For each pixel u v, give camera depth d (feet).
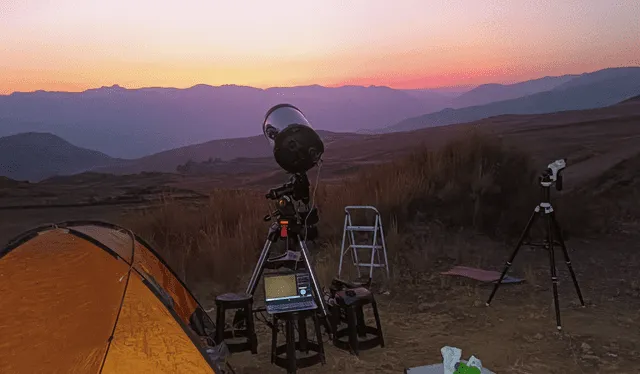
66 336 13.61
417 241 38.19
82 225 17.92
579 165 84.74
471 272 32.14
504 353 20.90
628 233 43.01
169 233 39.11
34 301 14.03
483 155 45.24
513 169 43.65
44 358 13.19
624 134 191.31
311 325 25.12
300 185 21.30
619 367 19.35
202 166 598.75
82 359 13.34
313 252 37.50
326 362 20.51
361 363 20.20
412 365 19.92
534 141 173.78
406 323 24.98
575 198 45.60
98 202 84.89
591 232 43.21
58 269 14.70
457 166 45.55
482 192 41.42
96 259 15.08
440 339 22.66
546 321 24.63
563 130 247.50
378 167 51.01
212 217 42.16
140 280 14.93
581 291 29.40
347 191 44.50
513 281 30.55
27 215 70.08
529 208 40.83
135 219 41.50
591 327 23.71
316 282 21.08
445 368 14.92
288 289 20.36
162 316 14.56
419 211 42.04
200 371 14.35
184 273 32.24
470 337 22.84
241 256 34.63
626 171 70.59
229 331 22.27
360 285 22.82
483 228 40.60
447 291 29.45
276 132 20.89
